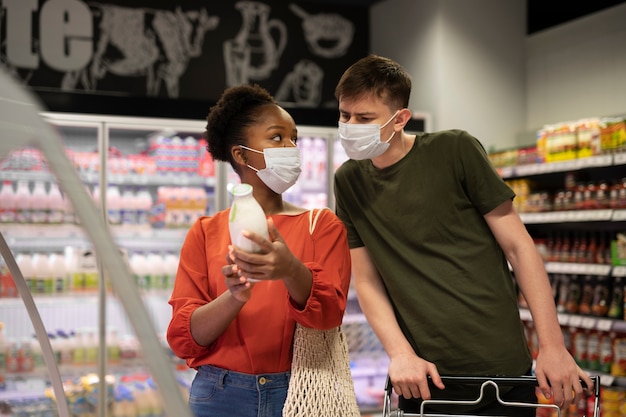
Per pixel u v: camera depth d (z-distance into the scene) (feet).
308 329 5.71
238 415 5.75
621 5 17.61
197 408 5.88
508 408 7.27
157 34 20.95
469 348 7.22
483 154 7.35
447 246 7.38
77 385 16.03
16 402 15.75
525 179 18.06
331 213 6.15
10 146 2.67
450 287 7.29
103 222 2.75
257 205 5.20
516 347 7.29
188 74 21.29
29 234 15.96
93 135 17.90
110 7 20.43
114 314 16.78
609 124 15.10
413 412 7.52
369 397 18.28
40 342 5.19
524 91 21.35
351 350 18.47
